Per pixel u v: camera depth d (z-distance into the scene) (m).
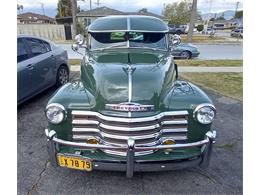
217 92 6.21
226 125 4.41
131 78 2.80
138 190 2.84
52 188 2.87
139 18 4.27
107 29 3.93
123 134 2.63
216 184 2.94
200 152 2.73
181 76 7.85
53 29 28.39
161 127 2.74
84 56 3.94
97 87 2.84
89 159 2.59
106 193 2.80
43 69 5.41
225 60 11.34
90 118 2.75
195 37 30.47
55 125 2.79
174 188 2.88
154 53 3.75
